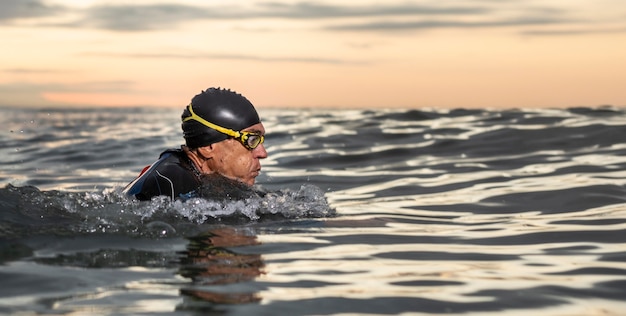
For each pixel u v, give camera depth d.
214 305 2.49
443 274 2.96
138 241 3.38
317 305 2.52
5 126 13.41
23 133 11.48
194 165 4.40
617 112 9.55
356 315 2.43
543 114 9.72
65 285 2.69
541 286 2.77
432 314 2.45
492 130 8.40
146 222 3.71
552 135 7.80
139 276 2.83
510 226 4.01
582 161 6.34
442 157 7.07
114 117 16.72
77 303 2.48
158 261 3.06
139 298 2.55
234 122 4.36
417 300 2.59
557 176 5.68
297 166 6.88
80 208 3.85
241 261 3.11
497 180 5.67
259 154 4.47
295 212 4.26
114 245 3.30
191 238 3.50
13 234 3.38
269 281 2.81
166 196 4.02
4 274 2.82
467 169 6.32
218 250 3.29
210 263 3.06
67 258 3.06
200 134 4.36
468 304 2.55
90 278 2.79
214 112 4.36
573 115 9.37
